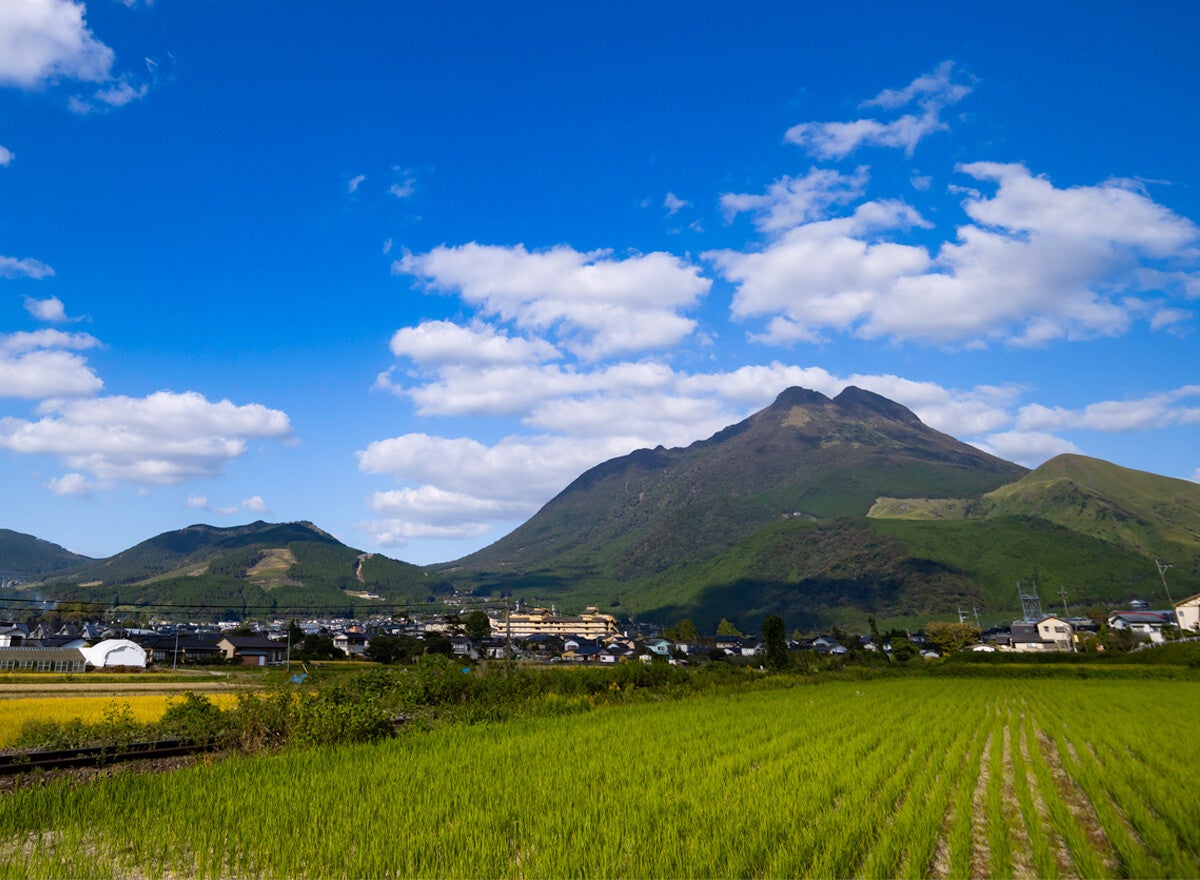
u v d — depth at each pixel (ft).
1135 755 66.39
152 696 152.25
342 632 545.03
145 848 34.78
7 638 355.15
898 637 457.27
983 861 35.78
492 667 159.74
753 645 558.15
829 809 42.29
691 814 39.78
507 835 37.19
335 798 43.57
